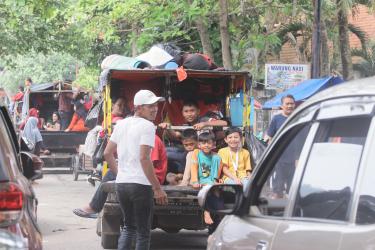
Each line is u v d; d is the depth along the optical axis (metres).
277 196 4.58
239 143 11.43
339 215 3.94
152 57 12.76
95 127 15.92
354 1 24.31
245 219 4.83
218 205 4.94
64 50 35.34
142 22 22.48
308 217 4.19
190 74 12.34
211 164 11.22
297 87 18.25
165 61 12.66
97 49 34.94
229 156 11.34
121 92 13.08
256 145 12.12
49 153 25.62
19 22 32.81
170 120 13.01
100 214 11.48
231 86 13.01
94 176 17.25
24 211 5.54
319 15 18.14
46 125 27.02
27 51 35.00
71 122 25.89
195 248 11.73
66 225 14.14
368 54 28.16
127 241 9.34
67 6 26.88
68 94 26.42
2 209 5.42
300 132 4.50
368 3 24.72
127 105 13.03
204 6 20.09
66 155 25.69
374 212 3.70
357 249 3.65
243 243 4.69
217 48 23.88
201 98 13.30
